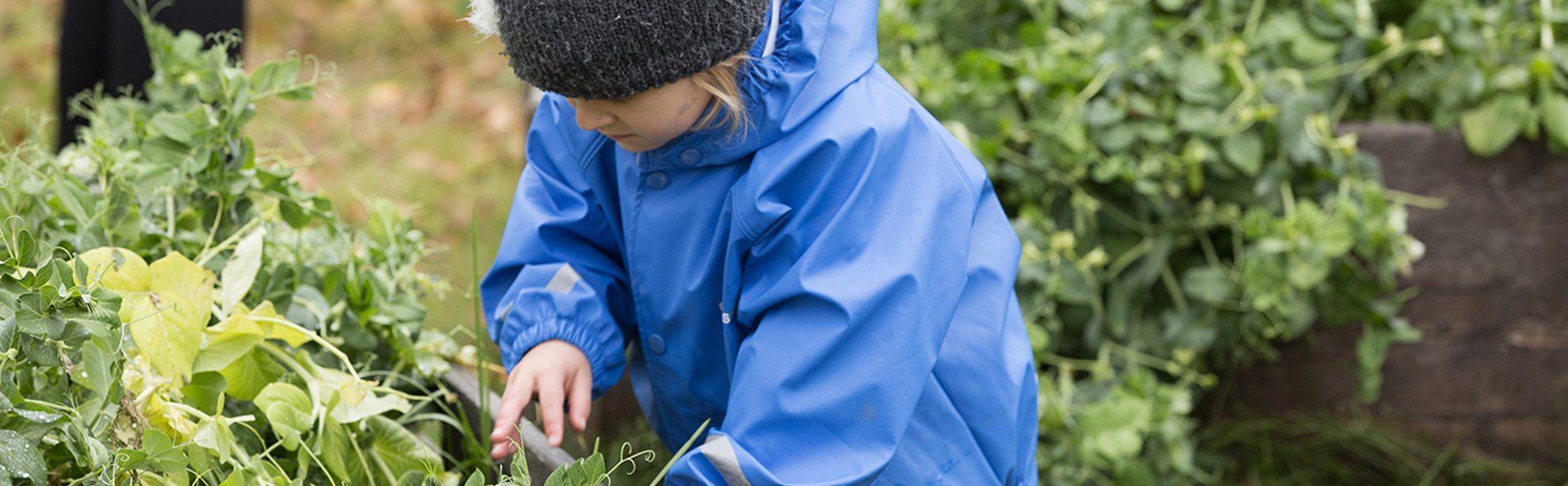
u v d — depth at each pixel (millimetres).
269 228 1157
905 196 888
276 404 849
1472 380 1887
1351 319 1812
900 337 853
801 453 842
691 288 976
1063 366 1765
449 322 2379
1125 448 1628
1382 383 1897
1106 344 1792
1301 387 1900
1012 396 1018
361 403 920
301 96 1145
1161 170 1711
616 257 1113
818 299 849
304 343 997
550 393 975
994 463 1022
